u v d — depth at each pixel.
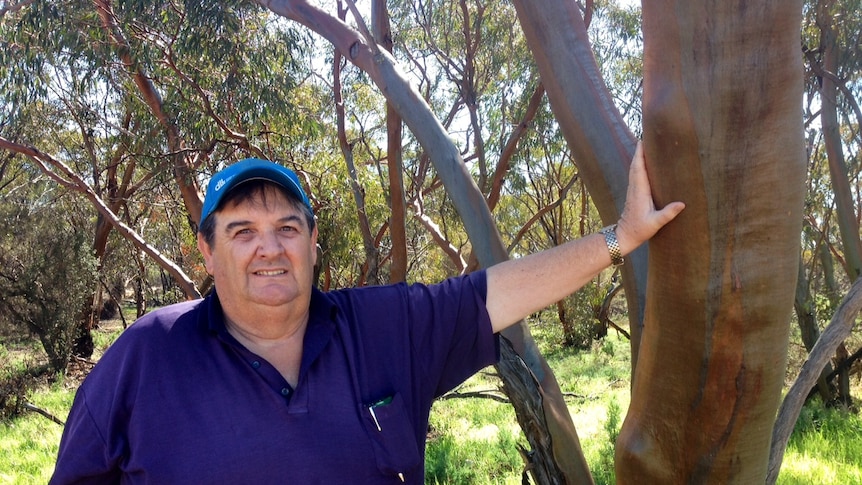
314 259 1.66
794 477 6.34
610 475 6.64
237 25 7.55
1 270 15.54
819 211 12.81
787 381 10.95
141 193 16.53
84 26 7.59
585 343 19.94
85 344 18.12
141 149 9.36
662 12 1.16
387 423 1.51
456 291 1.71
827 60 9.44
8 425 11.65
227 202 1.55
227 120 8.98
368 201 11.64
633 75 12.88
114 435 1.46
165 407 1.45
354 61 3.39
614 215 1.98
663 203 1.29
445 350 1.68
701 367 1.28
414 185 12.03
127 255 20.53
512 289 1.71
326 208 10.82
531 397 2.19
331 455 1.44
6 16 7.80
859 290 2.18
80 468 1.45
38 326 15.46
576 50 2.03
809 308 10.67
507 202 21.11
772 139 1.14
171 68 8.37
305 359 1.51
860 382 13.52
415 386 1.62
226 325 1.59
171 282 26.92
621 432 1.53
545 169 19.58
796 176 1.17
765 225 1.17
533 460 2.21
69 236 16.11
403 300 1.68
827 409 10.27
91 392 1.50
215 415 1.44
